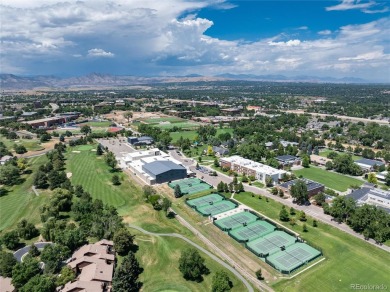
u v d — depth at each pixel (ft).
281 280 324.19
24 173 638.12
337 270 339.77
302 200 506.07
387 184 605.31
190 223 449.06
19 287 294.25
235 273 333.42
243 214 474.90
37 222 433.48
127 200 519.19
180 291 304.91
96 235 389.19
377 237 384.88
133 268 313.53
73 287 280.31
